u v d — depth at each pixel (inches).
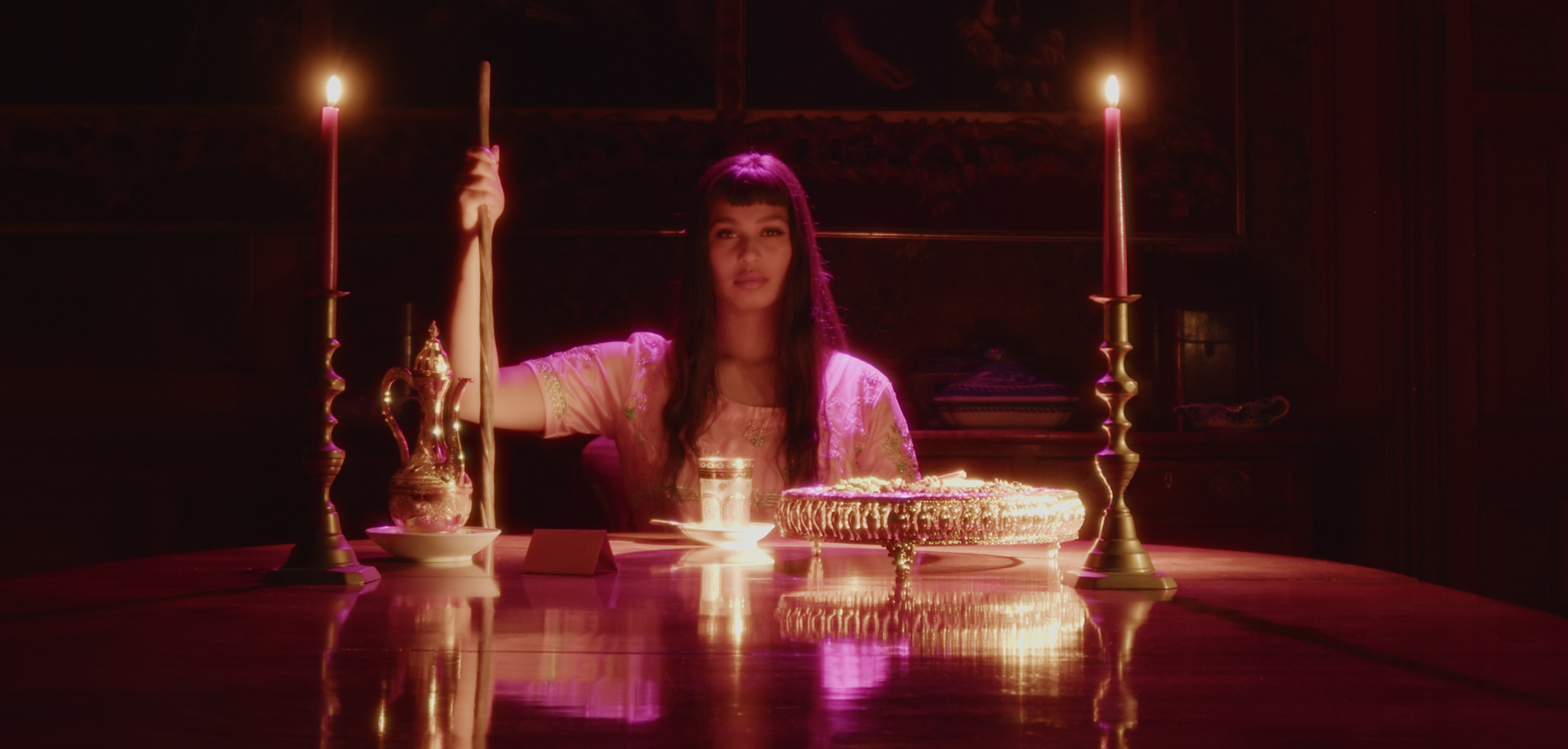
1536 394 148.4
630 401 79.4
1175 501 123.1
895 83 140.7
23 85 137.3
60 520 135.9
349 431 125.1
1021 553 62.6
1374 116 146.7
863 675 31.7
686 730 25.9
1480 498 146.8
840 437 79.5
